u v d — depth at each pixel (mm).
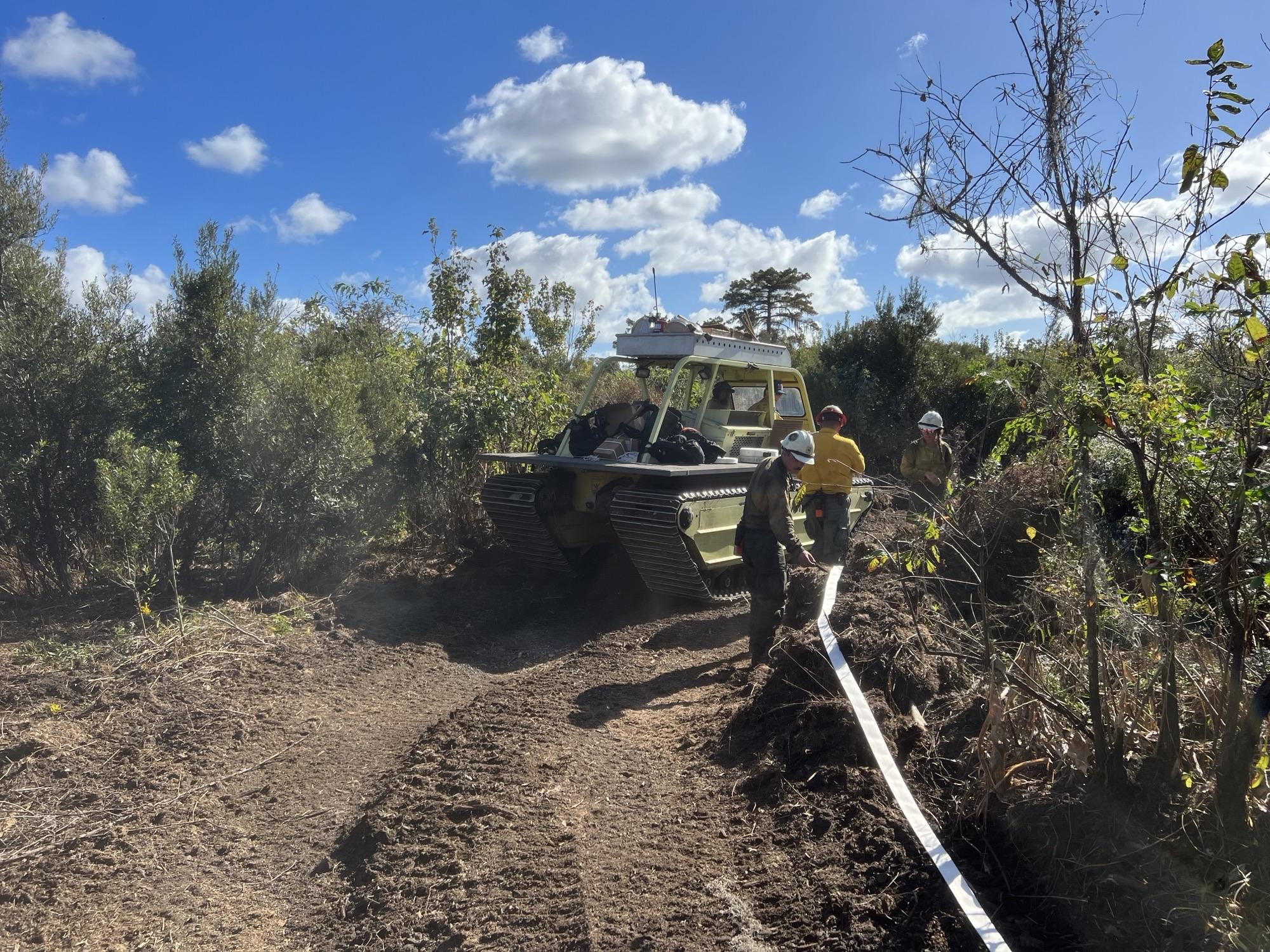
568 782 4375
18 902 3607
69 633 6320
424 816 4070
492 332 11289
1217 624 3254
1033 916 2893
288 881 3791
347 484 8414
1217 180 2609
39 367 7148
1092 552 3041
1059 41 2818
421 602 7898
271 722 5309
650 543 7281
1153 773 3148
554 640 7121
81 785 4500
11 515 7078
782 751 4246
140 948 3352
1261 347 2568
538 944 3145
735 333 9242
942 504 4762
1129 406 2820
